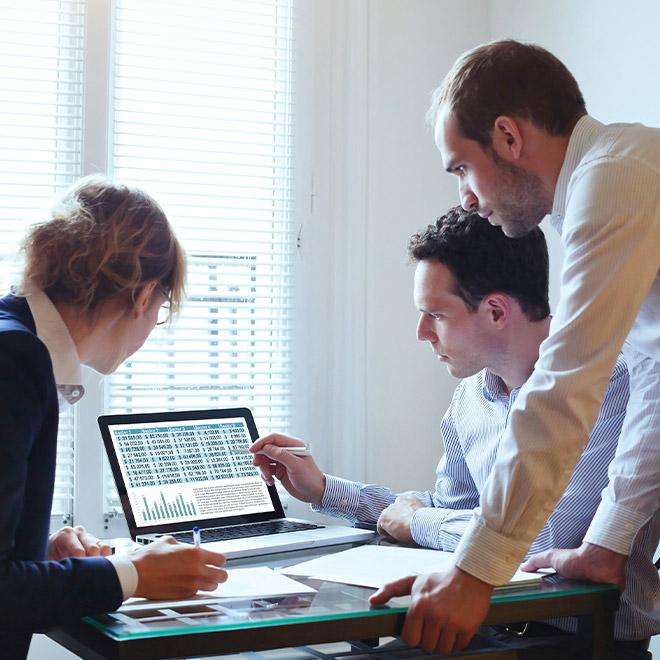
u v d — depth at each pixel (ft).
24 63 8.25
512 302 5.43
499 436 5.98
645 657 4.83
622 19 7.49
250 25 8.91
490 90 4.52
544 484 3.89
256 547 5.29
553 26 8.34
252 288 8.91
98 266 4.08
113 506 8.38
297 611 3.76
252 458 6.49
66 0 8.32
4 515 3.59
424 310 5.63
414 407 8.97
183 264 4.46
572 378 3.92
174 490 6.03
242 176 8.83
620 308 3.98
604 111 7.71
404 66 9.01
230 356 8.81
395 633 3.83
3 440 3.62
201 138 8.71
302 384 8.93
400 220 8.98
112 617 3.69
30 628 3.59
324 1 9.03
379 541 5.85
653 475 4.63
